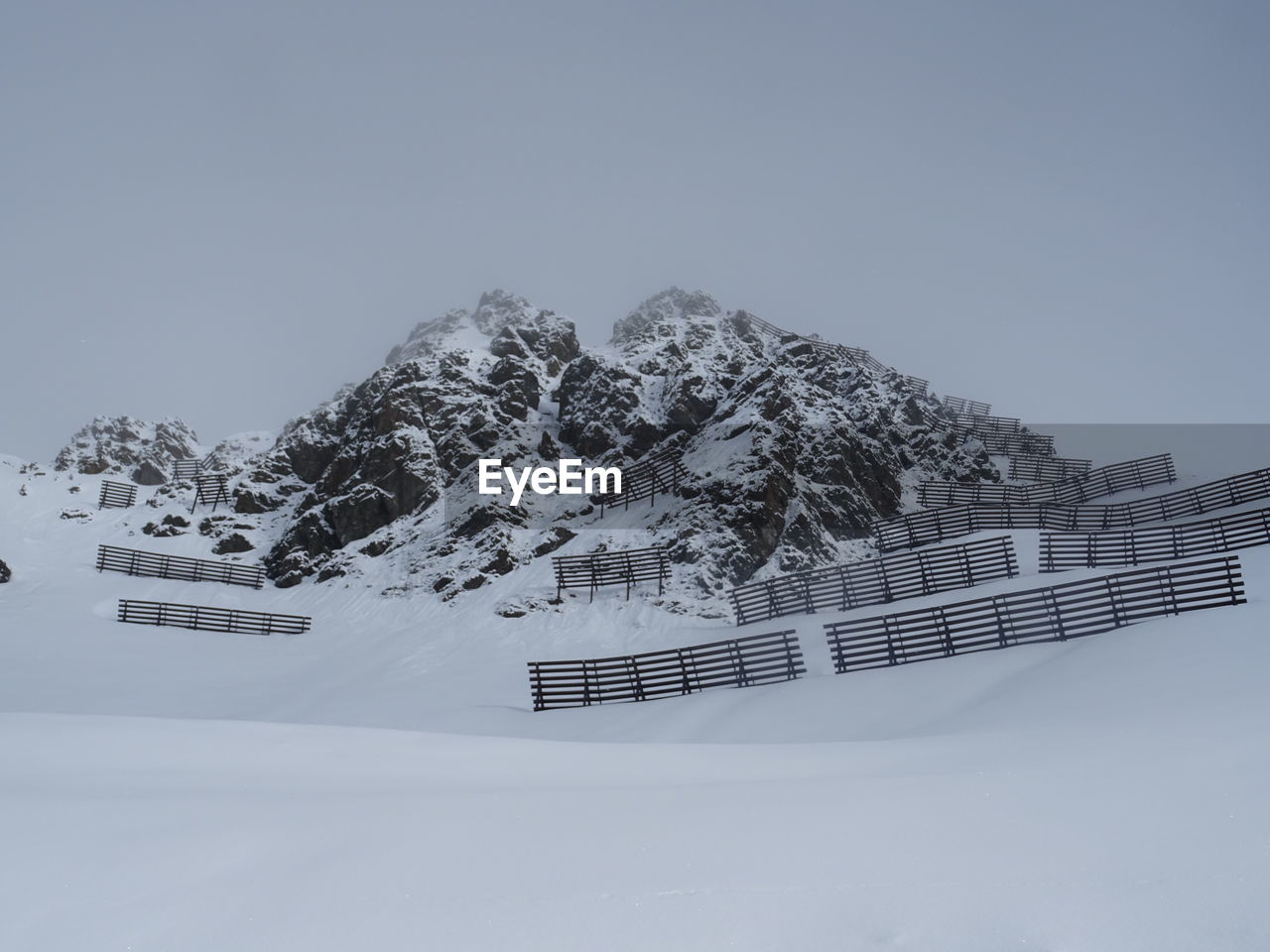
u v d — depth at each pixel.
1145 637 18.34
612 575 39.16
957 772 8.50
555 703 25.97
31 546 51.06
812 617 31.77
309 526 51.34
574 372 58.50
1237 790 6.48
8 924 5.01
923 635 23.08
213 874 5.74
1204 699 12.48
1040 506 43.31
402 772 10.25
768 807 7.11
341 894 5.36
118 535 53.19
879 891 5.04
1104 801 6.59
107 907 5.23
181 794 8.02
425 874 5.66
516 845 6.17
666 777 9.98
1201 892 4.74
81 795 7.76
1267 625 17.03
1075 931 4.44
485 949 4.61
